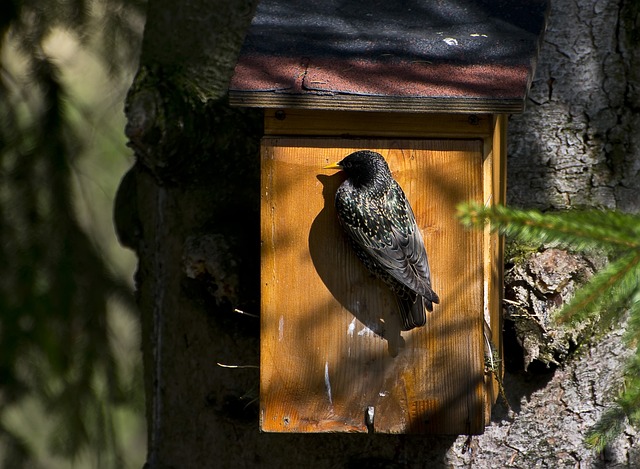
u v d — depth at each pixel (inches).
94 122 543.5
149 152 387.5
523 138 398.3
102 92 553.6
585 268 378.6
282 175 348.8
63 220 519.8
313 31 364.5
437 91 333.4
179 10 410.0
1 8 502.0
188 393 410.0
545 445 390.0
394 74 341.7
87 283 523.2
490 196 349.1
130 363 530.0
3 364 512.4
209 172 404.2
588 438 281.1
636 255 256.5
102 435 525.7
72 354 519.8
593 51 396.8
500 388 370.6
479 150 344.5
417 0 378.9
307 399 350.9
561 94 397.4
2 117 521.7
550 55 398.0
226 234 391.9
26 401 535.5
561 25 398.3
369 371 349.4
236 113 399.9
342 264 349.4
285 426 352.2
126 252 683.4
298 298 350.6
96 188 605.6
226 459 402.9
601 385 388.5
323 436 394.3
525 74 339.9
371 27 366.3
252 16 403.5
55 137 518.0
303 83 337.7
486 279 354.0
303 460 394.6
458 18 369.1
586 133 396.8
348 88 335.9
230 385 402.6
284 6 379.6
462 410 348.2
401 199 341.4
